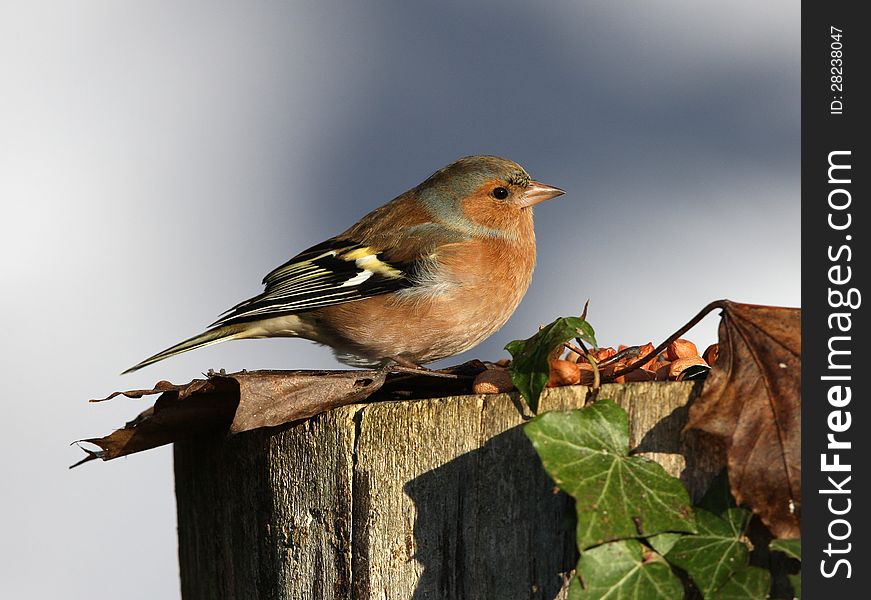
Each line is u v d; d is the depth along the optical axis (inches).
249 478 268.5
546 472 209.2
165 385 259.8
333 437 244.8
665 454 217.3
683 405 217.9
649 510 203.8
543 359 220.8
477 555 228.5
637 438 218.4
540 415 205.9
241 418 242.2
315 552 249.1
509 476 226.4
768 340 213.2
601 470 205.6
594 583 200.2
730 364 213.3
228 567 280.1
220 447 281.3
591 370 259.4
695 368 265.3
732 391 211.0
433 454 233.5
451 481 231.6
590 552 200.7
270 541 260.5
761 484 205.5
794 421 206.8
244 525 271.7
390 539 236.4
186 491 303.6
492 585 227.0
